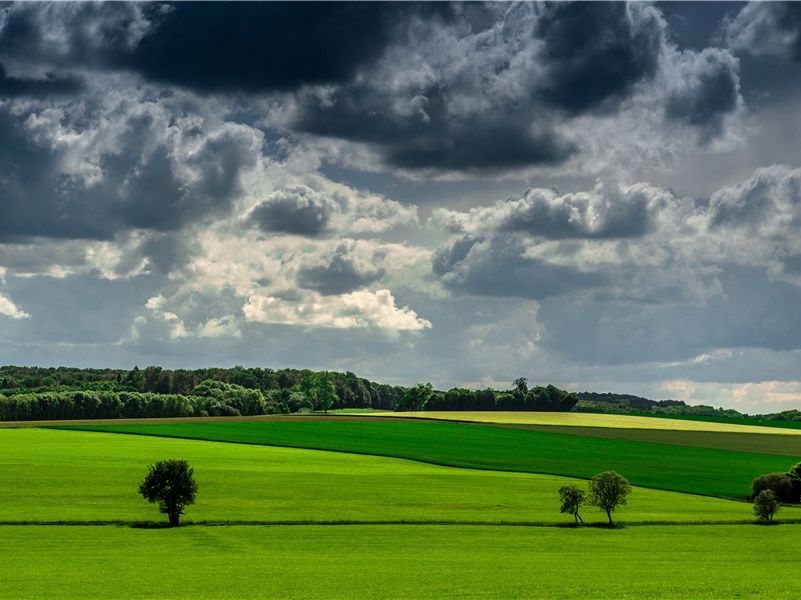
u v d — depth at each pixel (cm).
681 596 4559
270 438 13738
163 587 4675
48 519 6831
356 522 7062
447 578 4988
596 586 4803
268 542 6169
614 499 7419
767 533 7012
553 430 16675
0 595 4450
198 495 8169
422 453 12462
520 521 7306
